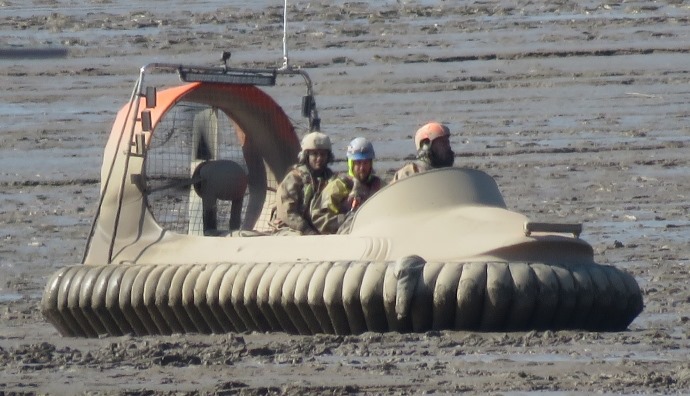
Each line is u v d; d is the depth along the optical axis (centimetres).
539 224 3631
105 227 4106
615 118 7888
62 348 3631
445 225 3681
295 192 4050
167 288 3841
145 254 4009
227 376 3219
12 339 3947
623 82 8656
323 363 3328
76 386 3141
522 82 8756
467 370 3228
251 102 4484
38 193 6719
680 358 3350
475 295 3512
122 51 9938
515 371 3216
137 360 3416
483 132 7700
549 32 9912
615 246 5259
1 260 5372
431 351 3406
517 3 10806
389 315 3569
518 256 3612
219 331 3816
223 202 4522
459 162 7044
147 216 4072
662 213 5916
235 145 4675
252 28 10469
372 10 10825
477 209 3731
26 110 8556
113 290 3928
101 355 3484
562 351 3403
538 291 3538
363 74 9044
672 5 10550
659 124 7712
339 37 10044
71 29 10606
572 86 8625
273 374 3228
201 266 3859
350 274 3588
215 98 4409
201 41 10119
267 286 3681
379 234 3697
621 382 3111
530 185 6550
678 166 6844
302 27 10412
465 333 3566
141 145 4094
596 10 10512
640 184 6506
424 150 3928
